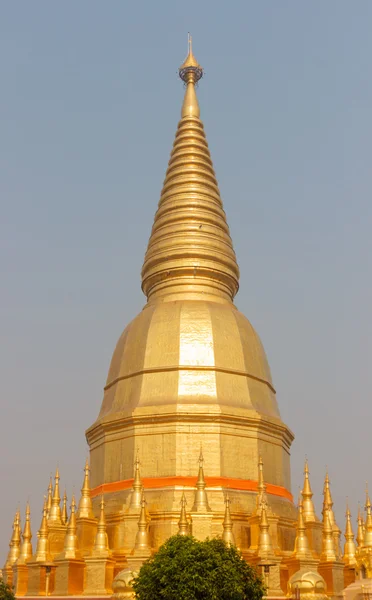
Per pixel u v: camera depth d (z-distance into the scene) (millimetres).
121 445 50469
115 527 46656
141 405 50656
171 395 50625
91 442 54281
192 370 51438
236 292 60344
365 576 48812
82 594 43312
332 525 50625
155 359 52156
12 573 50188
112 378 54812
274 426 52188
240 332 54281
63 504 52875
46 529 47031
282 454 52875
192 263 56812
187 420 49375
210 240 57844
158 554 34906
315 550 48531
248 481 49031
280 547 47406
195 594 32969
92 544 46406
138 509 45875
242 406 51125
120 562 44469
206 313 53719
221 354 52375
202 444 48906
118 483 49500
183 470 48250
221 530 45969
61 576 43906
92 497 51375
